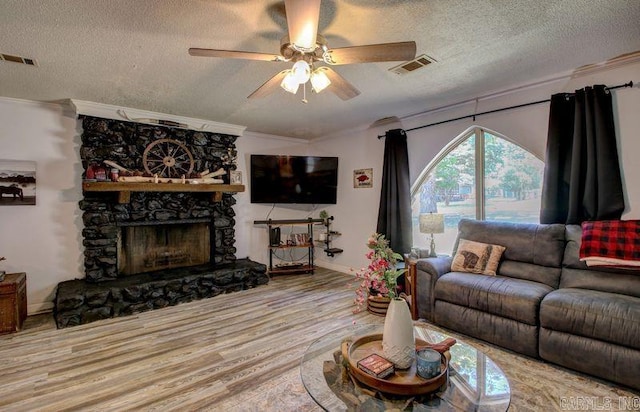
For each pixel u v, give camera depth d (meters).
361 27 2.06
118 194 3.68
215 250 4.59
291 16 1.47
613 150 2.62
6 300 2.93
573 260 2.60
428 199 4.14
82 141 3.70
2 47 2.24
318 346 1.94
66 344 2.71
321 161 5.20
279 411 1.85
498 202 3.48
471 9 1.89
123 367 2.34
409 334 1.61
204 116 4.18
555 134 2.87
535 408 1.84
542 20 2.02
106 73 2.72
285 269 5.02
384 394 1.45
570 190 2.78
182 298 3.75
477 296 2.62
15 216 3.38
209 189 4.20
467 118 3.63
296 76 1.87
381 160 4.62
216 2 1.77
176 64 2.56
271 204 5.41
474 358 1.76
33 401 1.96
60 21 1.93
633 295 2.22
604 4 1.85
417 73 2.85
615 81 2.65
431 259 3.16
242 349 2.60
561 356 2.19
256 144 5.26
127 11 1.84
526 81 3.09
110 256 3.73
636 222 2.35
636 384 1.90
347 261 5.16
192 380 2.17
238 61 2.51
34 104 3.45
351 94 2.43
